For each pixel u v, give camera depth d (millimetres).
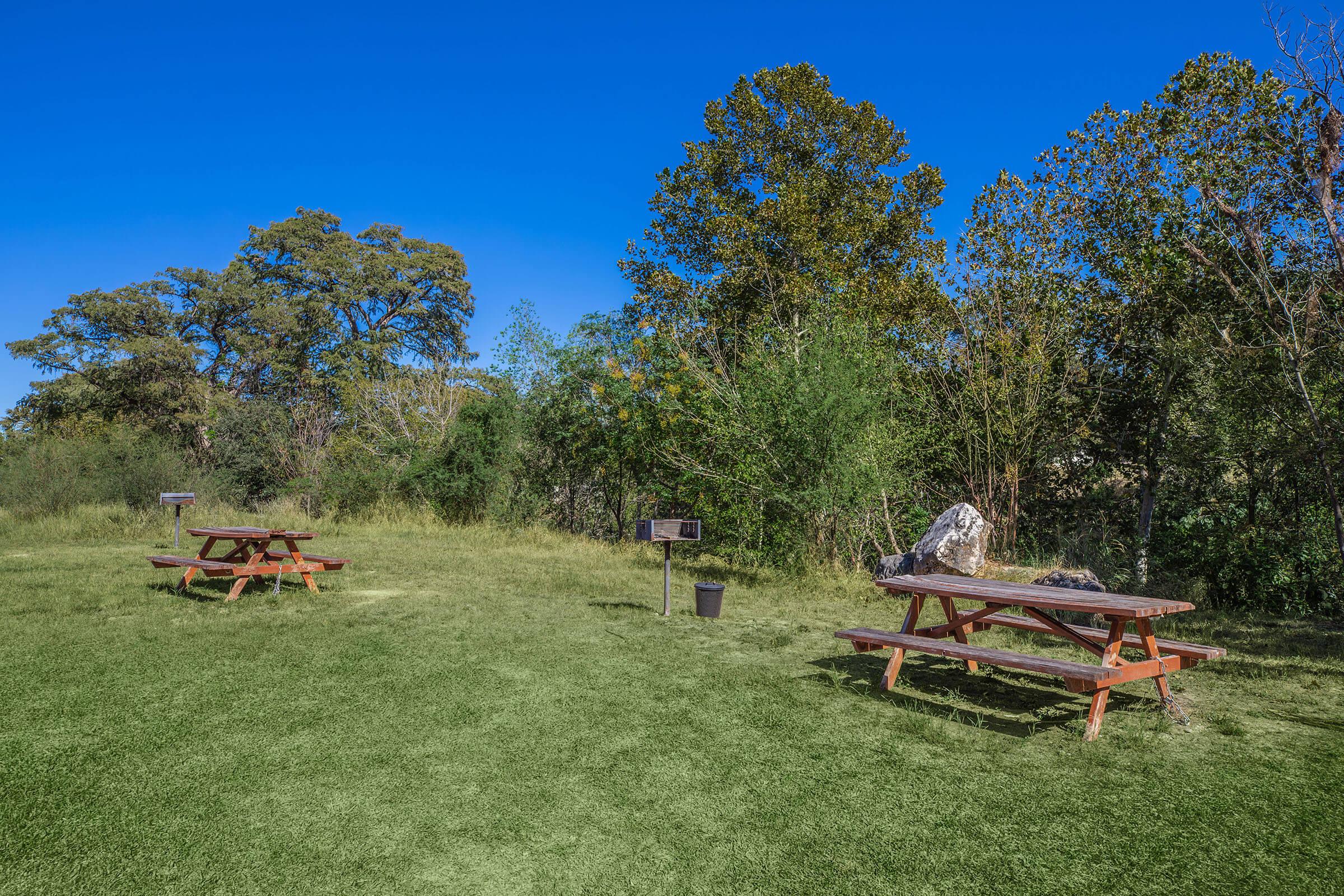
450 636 6672
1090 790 3604
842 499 10836
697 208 19391
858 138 19094
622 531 17312
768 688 5215
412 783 3557
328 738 4117
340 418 25141
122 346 32188
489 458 18062
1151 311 13492
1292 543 10211
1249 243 10109
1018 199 13055
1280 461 10891
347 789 3479
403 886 2689
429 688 5078
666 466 15750
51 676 5176
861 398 10828
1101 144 13484
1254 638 7547
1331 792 3600
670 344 15086
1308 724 4668
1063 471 15195
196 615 7285
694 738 4227
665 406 14570
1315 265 9570
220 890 2645
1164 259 12367
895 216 18797
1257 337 10859
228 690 4930
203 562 8117
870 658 6172
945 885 2764
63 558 11203
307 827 3117
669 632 7070
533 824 3172
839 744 4168
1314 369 9664
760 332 13430
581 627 7227
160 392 31891
